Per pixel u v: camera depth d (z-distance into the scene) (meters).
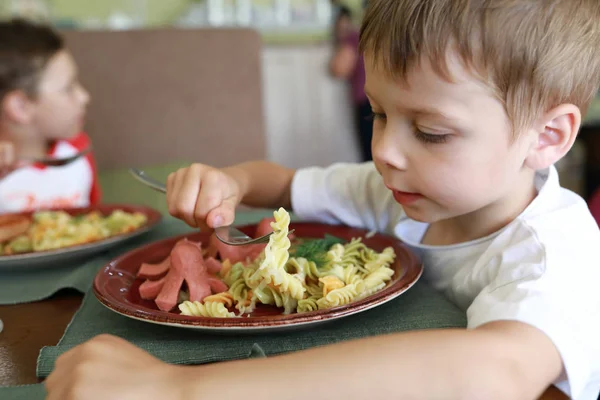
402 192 0.58
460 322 0.53
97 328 0.55
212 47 1.96
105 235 0.88
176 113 1.96
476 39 0.48
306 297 0.57
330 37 3.66
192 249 0.61
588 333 0.44
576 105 0.56
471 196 0.54
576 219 0.58
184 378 0.37
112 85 1.91
